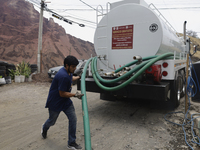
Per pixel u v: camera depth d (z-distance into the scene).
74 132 2.64
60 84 2.41
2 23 122.12
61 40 141.12
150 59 3.63
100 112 4.69
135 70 3.44
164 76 3.72
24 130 3.41
